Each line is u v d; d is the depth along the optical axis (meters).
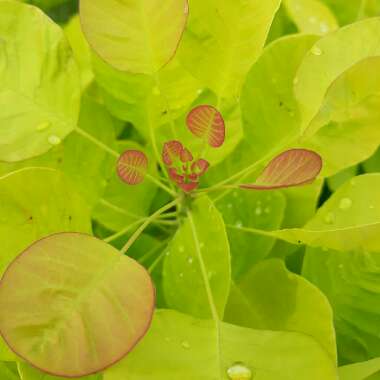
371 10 0.55
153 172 0.50
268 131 0.49
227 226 0.47
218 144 0.46
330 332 0.45
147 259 0.50
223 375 0.43
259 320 0.47
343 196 0.47
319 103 0.47
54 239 0.43
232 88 0.48
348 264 0.47
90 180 0.49
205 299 0.46
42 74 0.47
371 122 0.46
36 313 0.42
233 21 0.46
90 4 0.46
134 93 0.49
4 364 0.46
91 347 0.42
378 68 0.45
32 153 0.46
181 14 0.45
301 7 0.52
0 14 0.46
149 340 0.44
